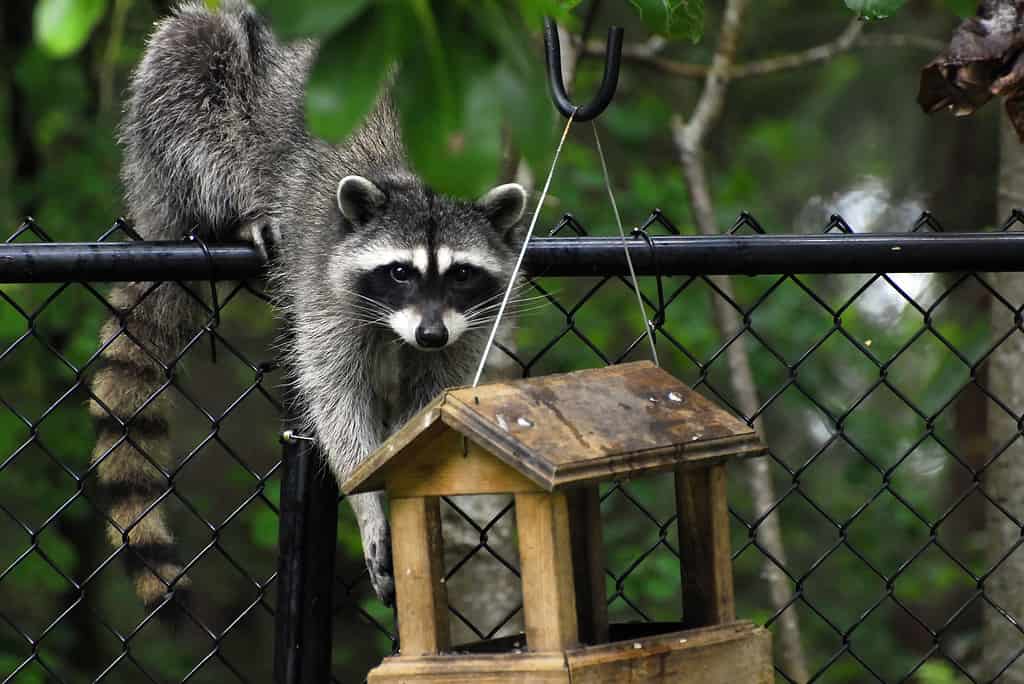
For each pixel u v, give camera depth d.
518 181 11.28
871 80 20.80
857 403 7.42
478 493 5.38
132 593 20.30
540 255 6.89
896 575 7.55
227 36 10.37
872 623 20.19
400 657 5.50
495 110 3.56
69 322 15.80
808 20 20.33
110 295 9.31
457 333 9.03
